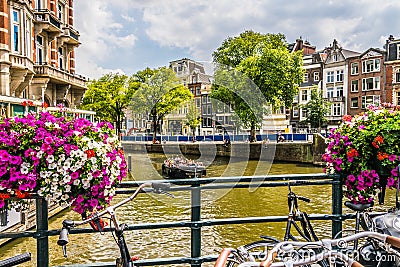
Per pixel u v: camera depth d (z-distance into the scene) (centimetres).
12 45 1800
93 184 242
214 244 706
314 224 750
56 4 2538
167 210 959
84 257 659
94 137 252
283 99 2481
